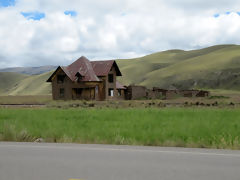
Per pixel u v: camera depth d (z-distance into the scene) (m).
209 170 6.93
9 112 22.11
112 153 8.95
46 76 198.00
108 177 6.34
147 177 6.34
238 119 15.98
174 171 6.83
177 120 15.46
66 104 35.81
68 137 11.73
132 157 8.37
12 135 12.11
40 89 172.75
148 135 11.49
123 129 12.77
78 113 21.02
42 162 7.74
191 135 11.50
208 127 12.76
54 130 12.82
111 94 60.88
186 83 135.25
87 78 56.25
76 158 8.23
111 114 19.70
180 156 8.52
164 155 8.66
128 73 198.00
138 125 14.00
